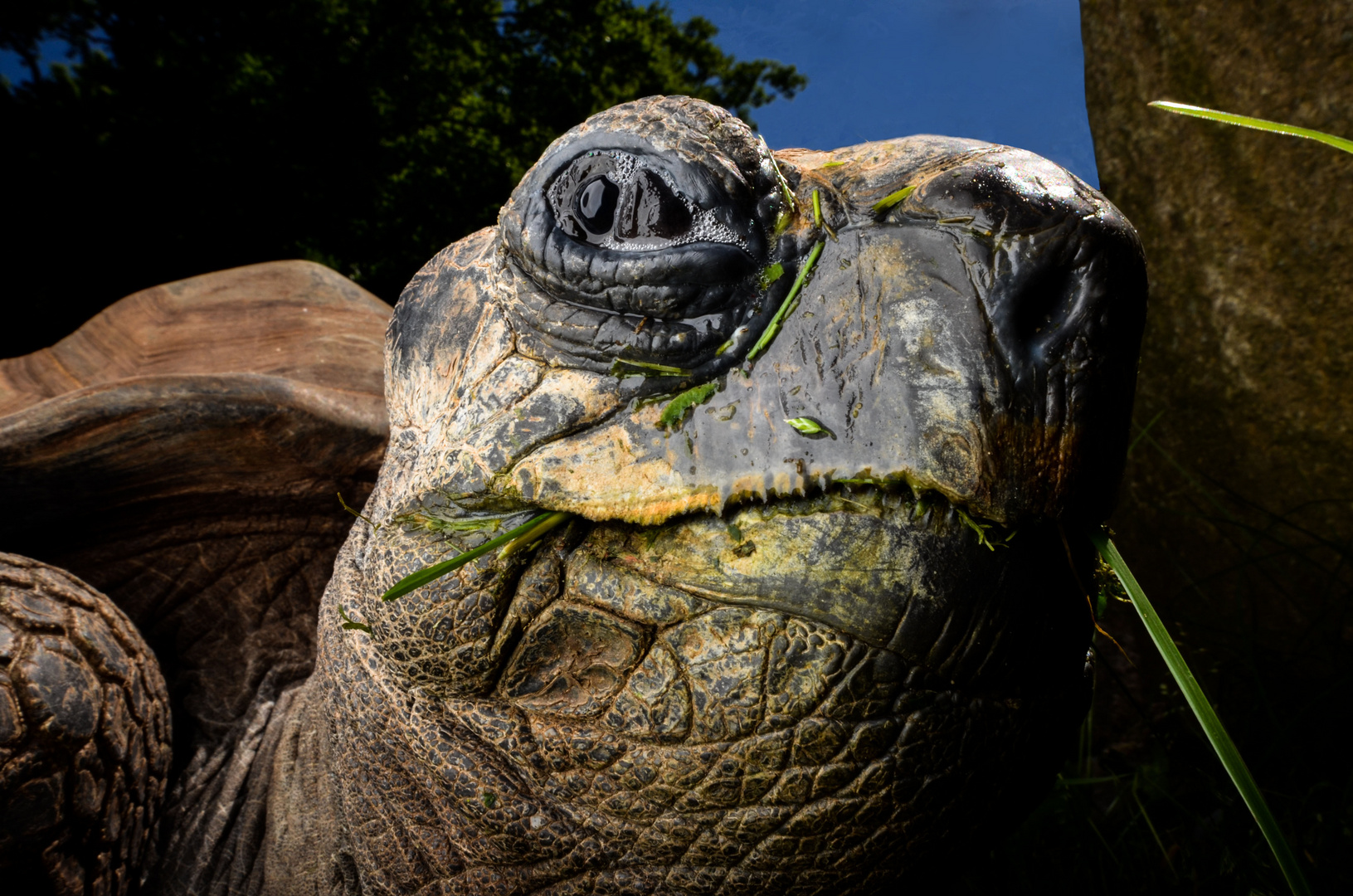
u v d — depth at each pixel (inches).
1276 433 11.5
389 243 46.6
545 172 5.3
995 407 4.5
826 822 5.3
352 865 7.3
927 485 4.6
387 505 6.1
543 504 5.1
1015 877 9.9
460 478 5.4
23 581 7.9
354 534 7.0
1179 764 10.6
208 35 46.6
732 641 5.0
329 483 10.2
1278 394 11.5
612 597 5.2
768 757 5.1
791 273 4.9
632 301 5.0
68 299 42.9
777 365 4.8
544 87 51.4
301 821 8.0
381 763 6.3
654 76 54.1
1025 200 4.6
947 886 6.6
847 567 4.7
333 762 7.4
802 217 4.9
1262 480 11.7
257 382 9.6
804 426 4.7
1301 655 11.0
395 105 47.4
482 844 5.9
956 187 4.7
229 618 10.3
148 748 8.3
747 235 4.9
